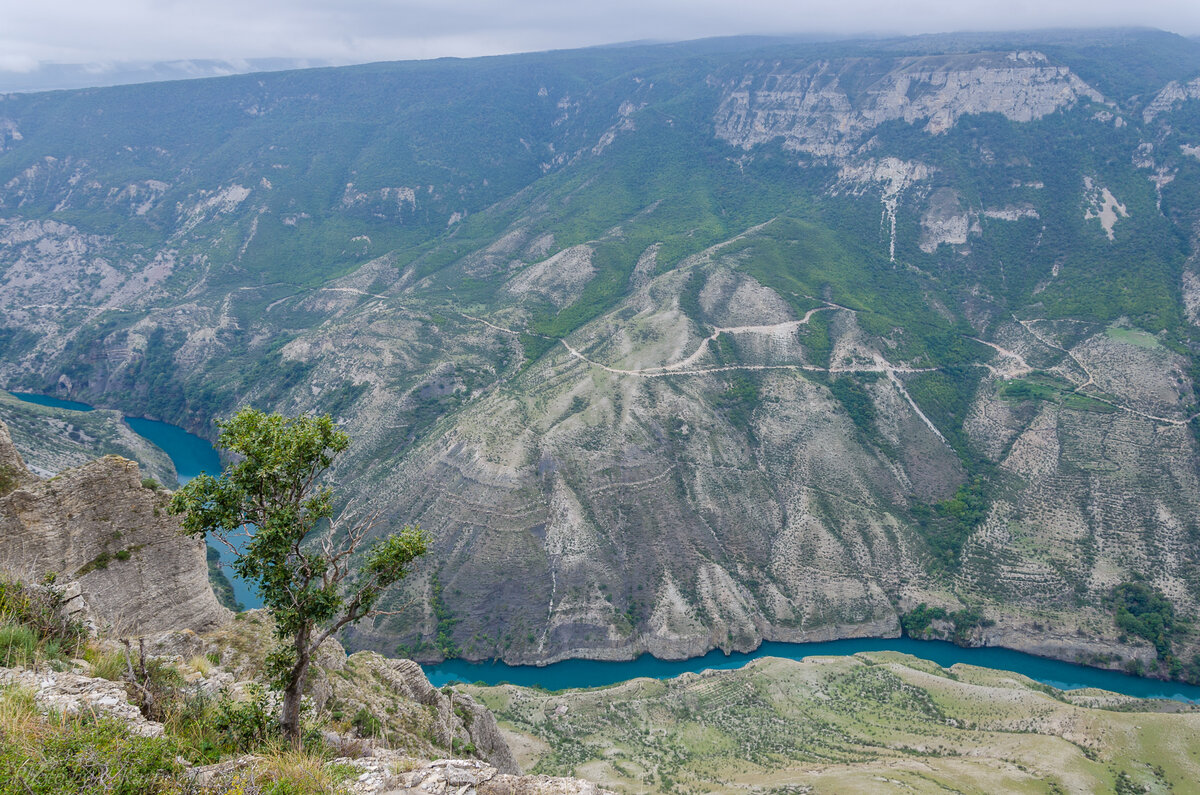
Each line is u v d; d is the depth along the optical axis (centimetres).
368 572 2775
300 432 2605
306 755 2355
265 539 2530
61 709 2056
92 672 2488
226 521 2598
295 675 2627
